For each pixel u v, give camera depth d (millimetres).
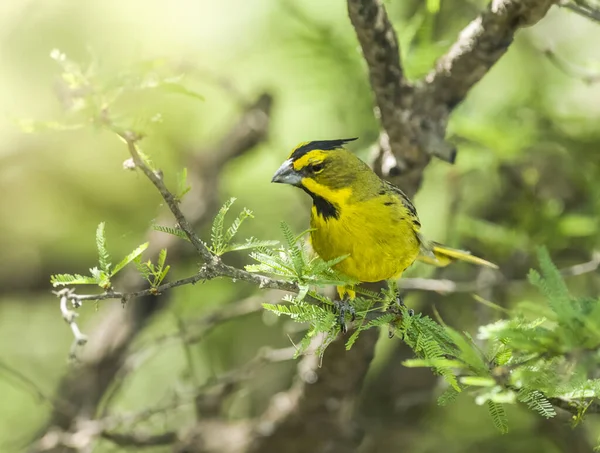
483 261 10242
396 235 9055
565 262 13359
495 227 12555
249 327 14961
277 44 13969
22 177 14953
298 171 9094
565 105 13602
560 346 6098
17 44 14398
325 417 11312
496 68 13914
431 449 13852
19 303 15625
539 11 8031
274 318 12164
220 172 14125
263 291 13914
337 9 13016
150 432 13469
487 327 6523
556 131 13117
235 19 14523
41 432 13320
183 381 12984
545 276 6570
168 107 14219
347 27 12820
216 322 12570
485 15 8320
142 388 14953
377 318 7188
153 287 6285
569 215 12703
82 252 15477
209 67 14375
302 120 14508
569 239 12844
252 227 14211
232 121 14711
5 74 14367
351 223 8938
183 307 14328
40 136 14477
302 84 13500
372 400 14195
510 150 12008
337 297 9719
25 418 14859
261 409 15047
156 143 13992
